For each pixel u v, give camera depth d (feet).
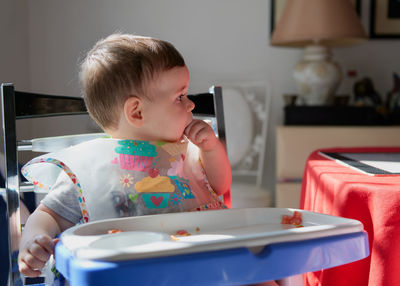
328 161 3.60
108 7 8.87
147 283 1.45
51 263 2.34
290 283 1.94
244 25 8.84
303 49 8.71
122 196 2.51
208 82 8.87
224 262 1.54
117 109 2.63
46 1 8.78
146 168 2.62
